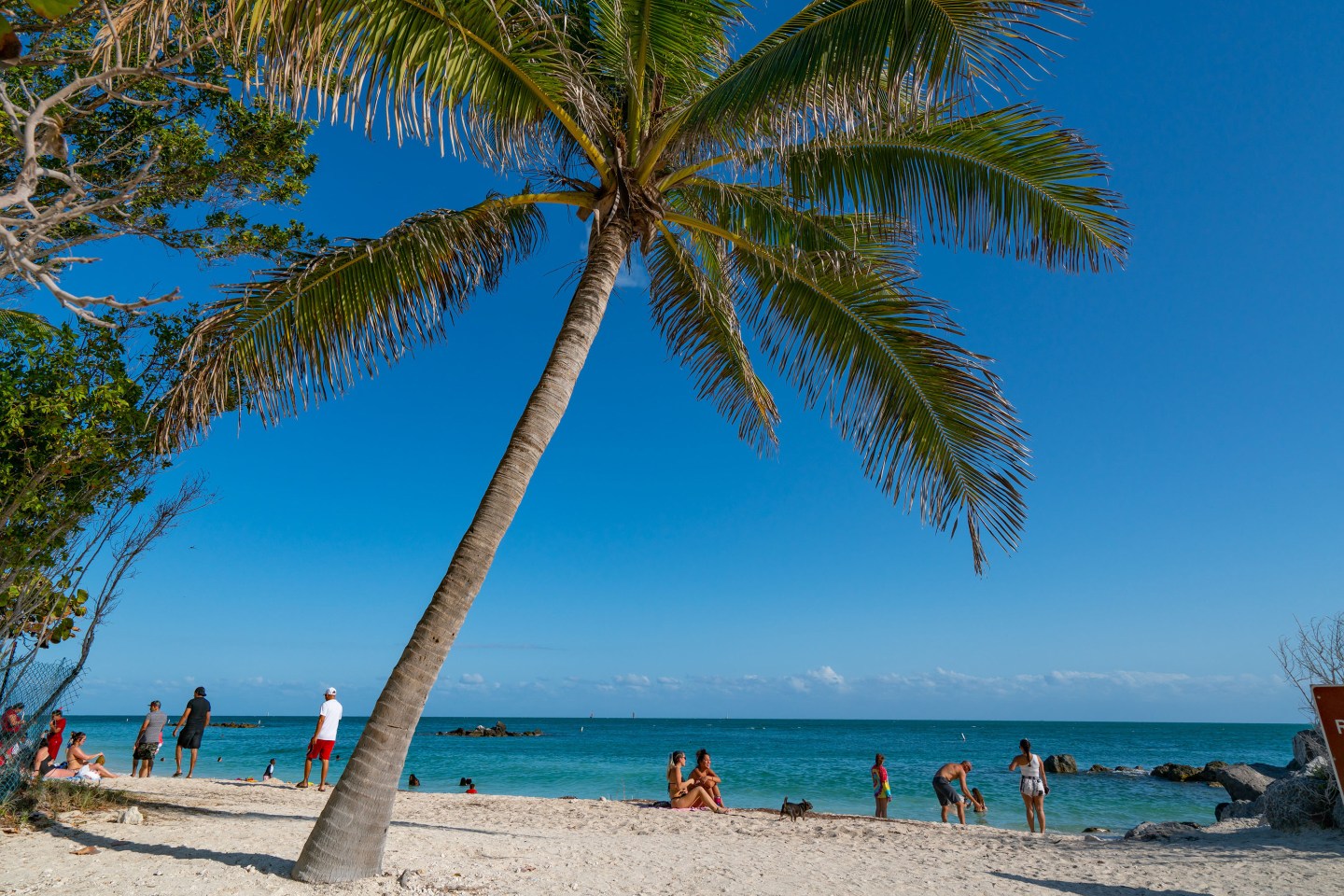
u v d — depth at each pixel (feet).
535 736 261.03
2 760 22.26
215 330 19.84
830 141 21.74
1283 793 27.96
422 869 18.40
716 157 23.30
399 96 18.65
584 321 21.91
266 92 15.58
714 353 30.66
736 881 19.89
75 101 23.62
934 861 24.12
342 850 16.96
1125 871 22.38
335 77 17.07
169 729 169.89
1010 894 19.27
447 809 35.22
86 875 16.22
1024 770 38.96
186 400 19.19
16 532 23.75
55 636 25.94
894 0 16.80
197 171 26.78
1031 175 22.84
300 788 39.55
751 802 75.31
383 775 17.63
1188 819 65.05
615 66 23.63
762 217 26.89
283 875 17.15
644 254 24.25
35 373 23.97
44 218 13.08
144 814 24.52
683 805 39.32
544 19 20.29
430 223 21.79
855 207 24.59
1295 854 23.56
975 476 24.59
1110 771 125.80
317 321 20.99
